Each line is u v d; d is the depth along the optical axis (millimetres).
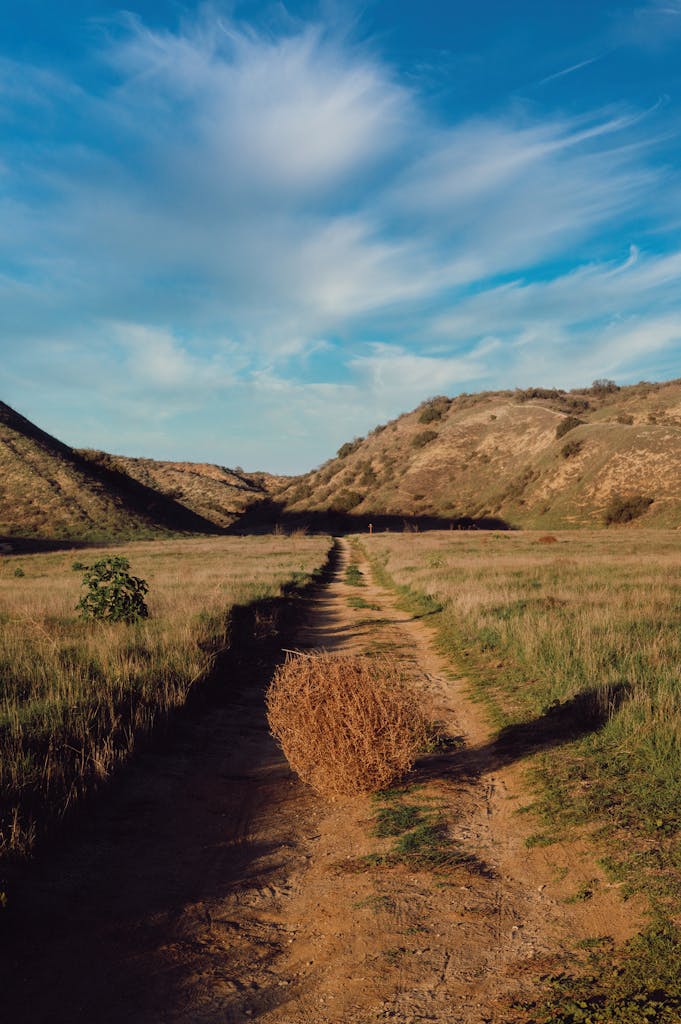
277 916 3809
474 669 10102
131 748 6160
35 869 4207
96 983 3162
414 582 20797
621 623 10828
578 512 70875
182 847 4711
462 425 121312
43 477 67625
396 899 3918
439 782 5809
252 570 25562
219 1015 2918
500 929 3545
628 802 5016
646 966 3064
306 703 5535
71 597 16312
